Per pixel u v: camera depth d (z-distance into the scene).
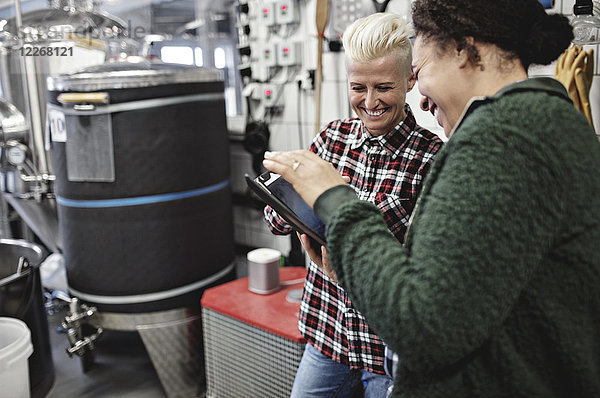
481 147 0.72
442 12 0.83
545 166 0.71
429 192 0.77
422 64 0.89
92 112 2.43
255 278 2.41
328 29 2.67
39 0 3.41
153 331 2.63
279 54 2.94
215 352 2.37
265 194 1.20
